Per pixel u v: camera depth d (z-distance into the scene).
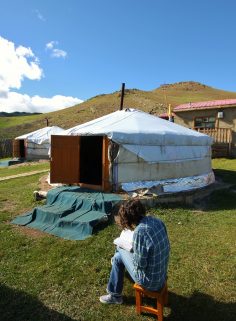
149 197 8.02
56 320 3.71
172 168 9.59
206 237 6.00
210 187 10.22
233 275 4.55
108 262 5.04
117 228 6.36
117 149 8.65
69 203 7.61
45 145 22.23
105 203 7.02
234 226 6.61
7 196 9.59
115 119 9.98
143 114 10.68
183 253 5.29
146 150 9.05
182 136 9.95
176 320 3.65
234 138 17.50
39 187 10.14
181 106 20.34
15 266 5.00
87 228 6.20
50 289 4.35
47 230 6.48
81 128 9.62
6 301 4.08
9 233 6.38
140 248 3.33
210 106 18.09
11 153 29.83
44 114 74.50
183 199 8.61
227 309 3.81
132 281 4.45
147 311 3.71
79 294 4.21
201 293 4.14
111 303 3.99
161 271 3.42
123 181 8.73
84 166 11.47
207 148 11.16
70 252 5.41
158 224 3.45
